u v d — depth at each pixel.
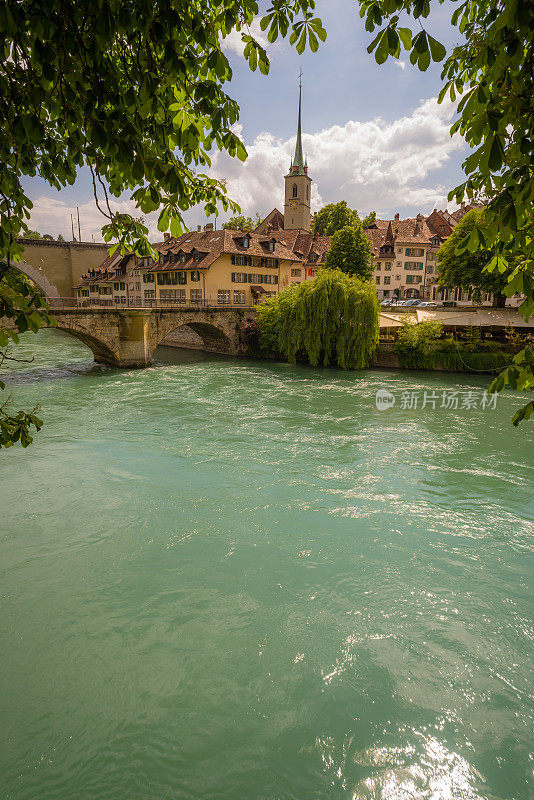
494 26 1.74
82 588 7.64
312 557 8.66
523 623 6.91
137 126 2.20
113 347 29.75
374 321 29.77
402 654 6.28
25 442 2.72
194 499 11.09
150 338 31.56
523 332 29.05
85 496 11.18
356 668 6.02
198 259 43.88
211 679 5.82
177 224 2.49
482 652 6.32
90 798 4.40
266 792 4.49
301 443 15.46
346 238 42.72
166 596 7.46
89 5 1.90
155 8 2.02
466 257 31.84
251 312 39.25
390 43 1.83
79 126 2.38
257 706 5.45
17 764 4.71
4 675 5.84
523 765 4.76
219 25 2.42
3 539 9.16
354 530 9.69
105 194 2.81
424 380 26.95
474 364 28.50
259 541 9.20
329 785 4.57
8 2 1.75
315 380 27.05
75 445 15.03
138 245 3.17
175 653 6.25
